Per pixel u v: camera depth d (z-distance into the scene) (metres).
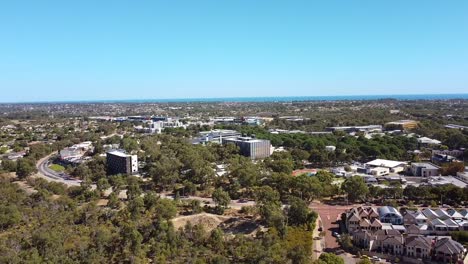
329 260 184.75
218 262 188.88
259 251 193.75
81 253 192.88
